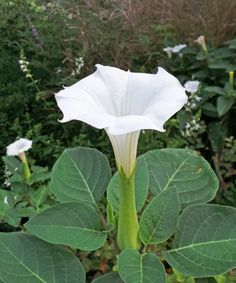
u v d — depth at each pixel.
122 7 1.18
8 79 1.15
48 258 0.33
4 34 1.25
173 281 0.46
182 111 0.88
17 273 0.32
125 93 0.33
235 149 0.80
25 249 0.33
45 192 0.66
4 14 1.28
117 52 1.04
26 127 1.04
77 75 1.04
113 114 0.33
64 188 0.37
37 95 1.01
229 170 0.80
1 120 1.02
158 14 1.15
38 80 1.05
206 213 0.33
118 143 0.30
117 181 0.37
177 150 0.40
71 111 0.29
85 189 0.37
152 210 0.33
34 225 0.32
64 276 0.32
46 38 1.15
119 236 0.33
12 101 1.06
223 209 0.33
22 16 1.29
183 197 0.37
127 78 0.34
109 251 0.60
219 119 0.91
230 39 1.05
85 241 0.32
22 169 0.69
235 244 0.32
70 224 0.33
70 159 0.38
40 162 0.94
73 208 0.33
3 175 0.93
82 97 0.31
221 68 0.94
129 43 1.08
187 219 0.33
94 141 0.94
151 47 1.07
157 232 0.33
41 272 0.32
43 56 1.16
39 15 1.27
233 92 0.86
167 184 0.38
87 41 1.07
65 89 0.31
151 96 0.32
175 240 0.32
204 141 0.93
